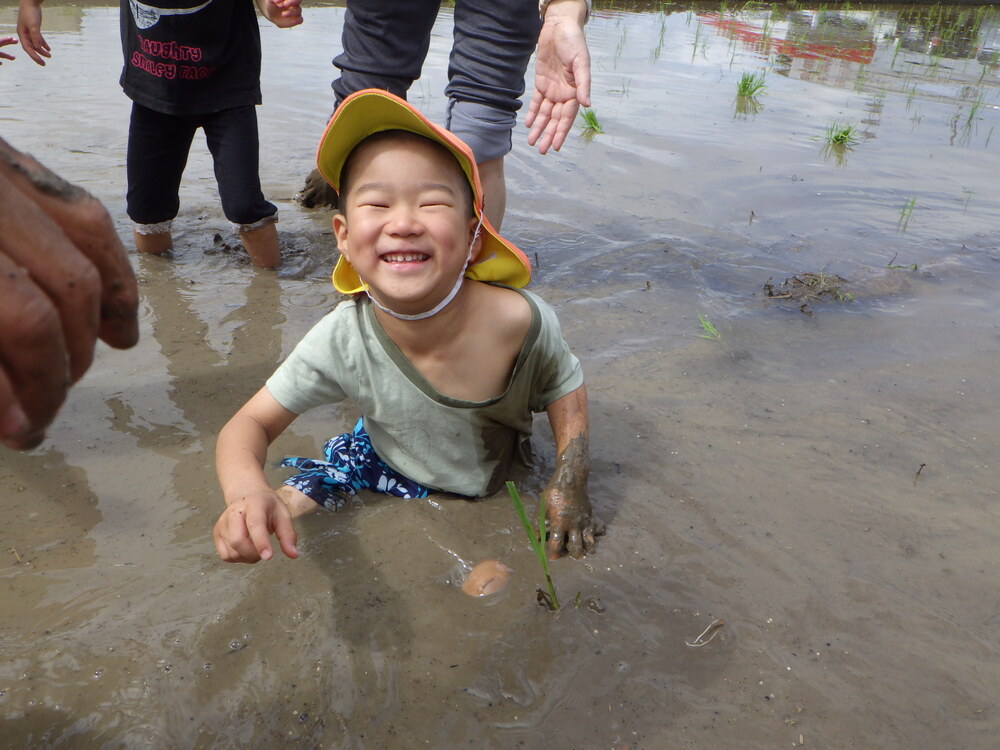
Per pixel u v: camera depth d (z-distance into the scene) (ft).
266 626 2.32
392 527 2.74
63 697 2.08
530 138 3.88
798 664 2.28
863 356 4.00
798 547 2.71
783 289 4.68
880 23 15.48
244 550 2.13
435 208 2.39
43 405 0.97
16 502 2.75
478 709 2.11
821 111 8.90
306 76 8.87
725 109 8.70
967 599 2.53
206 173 6.21
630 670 2.23
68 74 8.21
